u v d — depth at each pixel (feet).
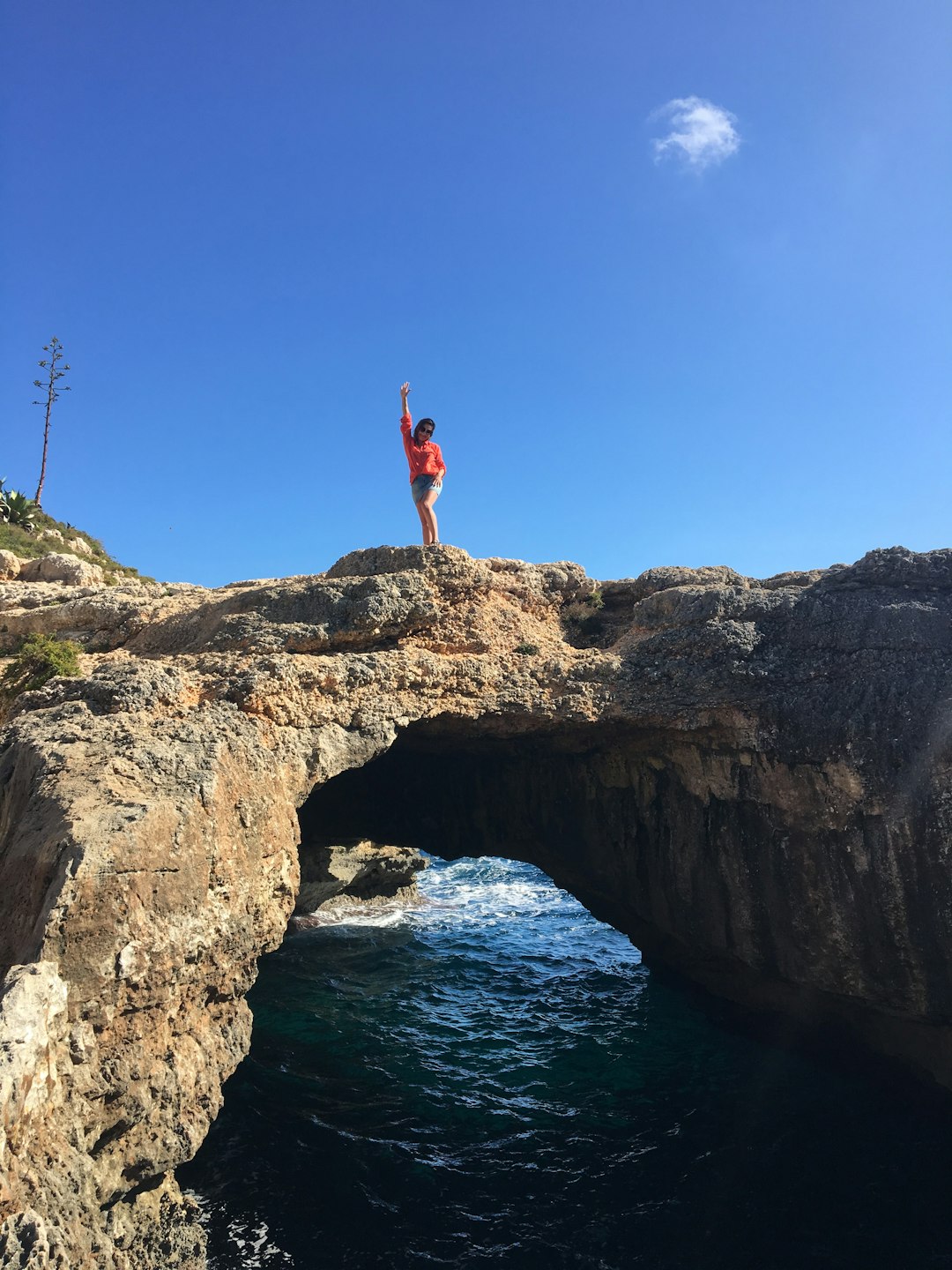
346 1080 64.23
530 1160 53.11
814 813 54.44
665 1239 45.78
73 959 33.94
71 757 43.37
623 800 64.95
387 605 56.49
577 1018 76.74
